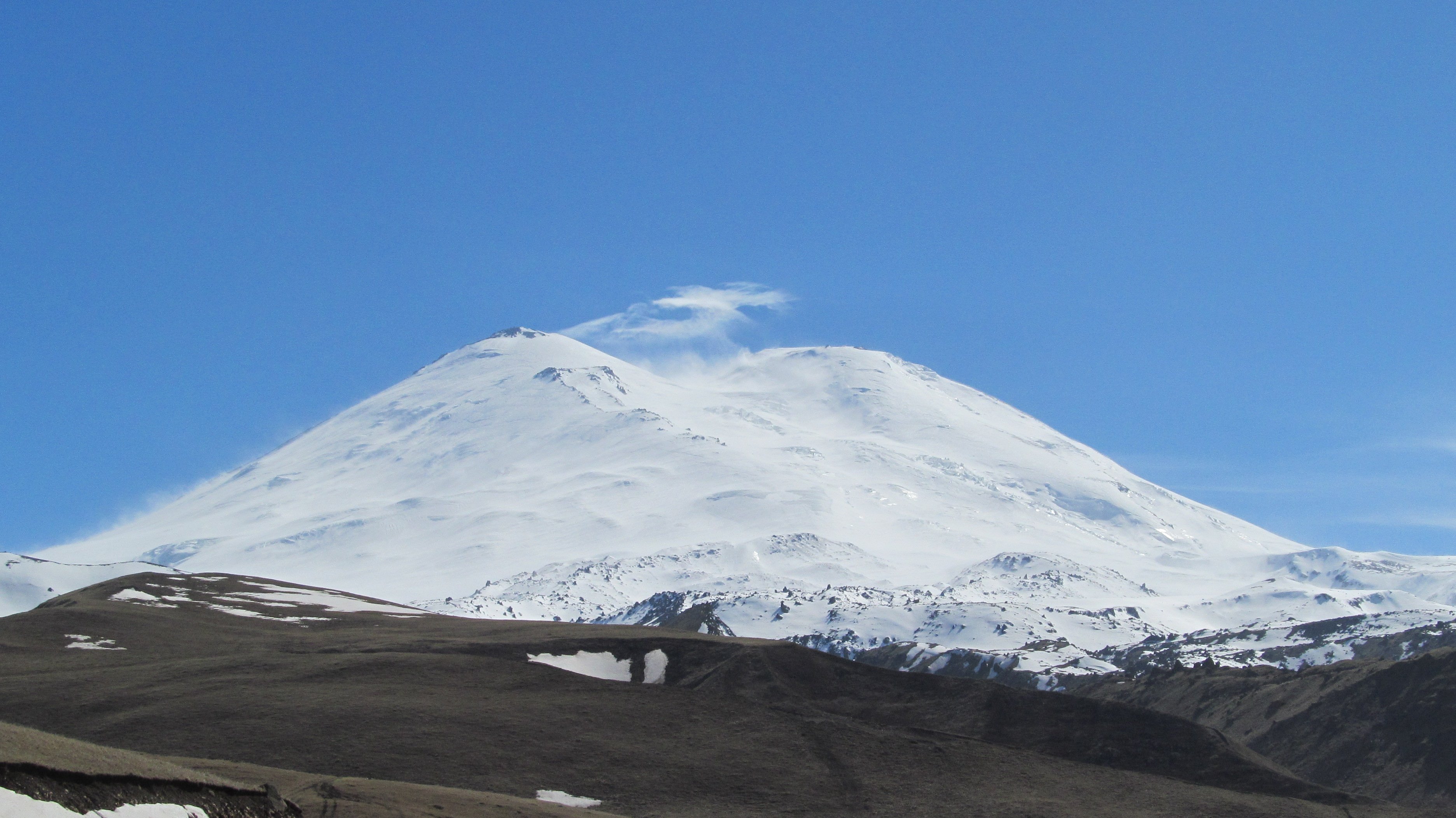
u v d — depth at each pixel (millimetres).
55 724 161625
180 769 93062
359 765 150375
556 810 125562
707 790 152625
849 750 166875
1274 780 169000
